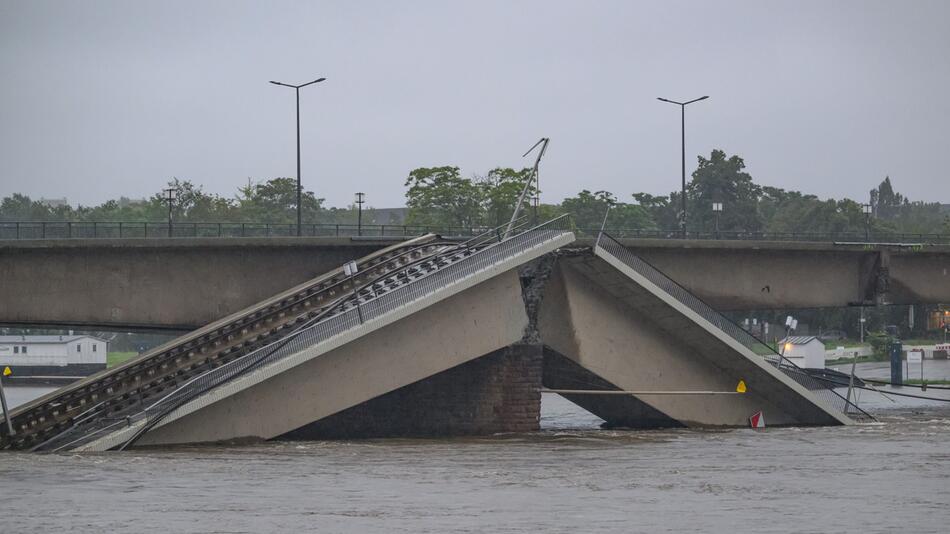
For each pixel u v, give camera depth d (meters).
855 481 102.38
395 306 130.75
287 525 78.31
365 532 76.19
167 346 134.75
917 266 197.38
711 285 178.75
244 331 136.50
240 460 111.00
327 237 152.38
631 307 148.62
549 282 144.50
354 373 131.00
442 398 146.38
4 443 120.44
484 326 139.38
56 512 82.31
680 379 151.75
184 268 148.12
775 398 155.62
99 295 145.00
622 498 91.31
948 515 85.25
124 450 117.38
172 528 77.00
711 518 83.00
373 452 120.00
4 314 142.12
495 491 93.88
